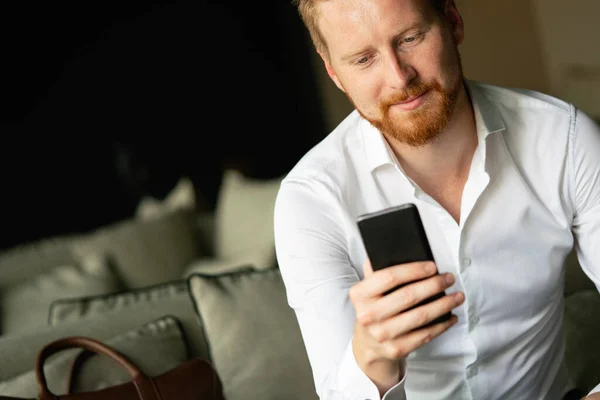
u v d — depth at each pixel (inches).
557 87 218.4
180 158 209.5
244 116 215.6
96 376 59.5
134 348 62.5
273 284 67.5
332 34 42.0
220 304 65.9
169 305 69.6
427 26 41.1
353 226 47.3
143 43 204.8
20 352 64.1
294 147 221.1
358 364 39.1
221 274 68.2
